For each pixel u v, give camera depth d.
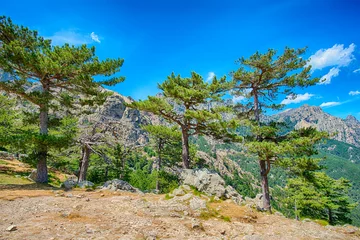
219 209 10.05
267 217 10.18
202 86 17.45
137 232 6.32
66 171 31.61
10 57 12.71
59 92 15.49
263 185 17.06
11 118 25.30
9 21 14.66
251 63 16.48
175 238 6.14
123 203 9.67
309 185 30.53
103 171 31.62
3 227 5.89
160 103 15.73
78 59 14.16
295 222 9.95
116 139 21.62
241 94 19.41
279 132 17.36
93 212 8.04
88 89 15.44
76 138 18.58
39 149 13.64
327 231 8.92
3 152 29.42
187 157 17.30
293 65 16.23
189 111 15.30
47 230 5.86
